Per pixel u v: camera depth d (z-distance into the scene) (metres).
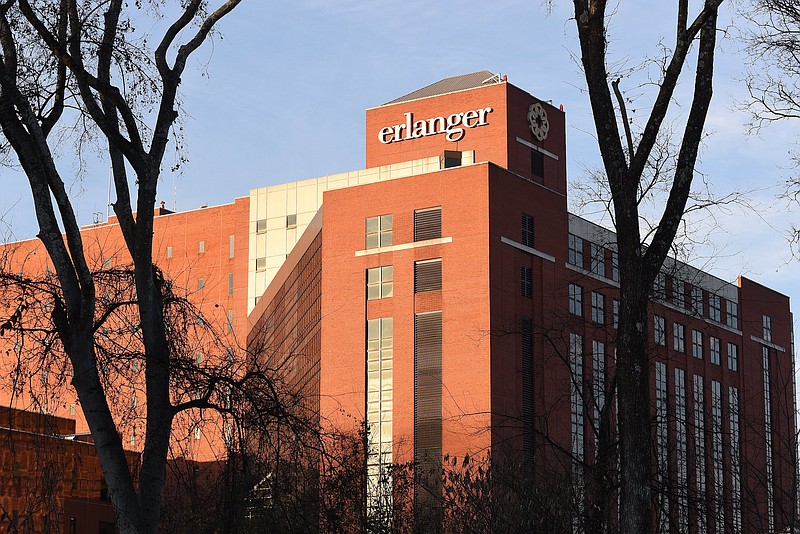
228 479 20.86
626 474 19.45
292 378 112.50
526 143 115.00
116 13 21.69
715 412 120.25
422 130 117.06
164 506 21.70
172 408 20.44
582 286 103.25
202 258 143.75
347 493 26.58
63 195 20.17
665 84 20.73
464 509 37.88
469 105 115.06
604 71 20.72
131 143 20.84
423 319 95.88
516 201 98.50
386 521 39.72
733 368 128.62
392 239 98.88
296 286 112.75
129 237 21.16
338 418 97.19
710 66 20.86
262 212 133.62
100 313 21.41
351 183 120.81
